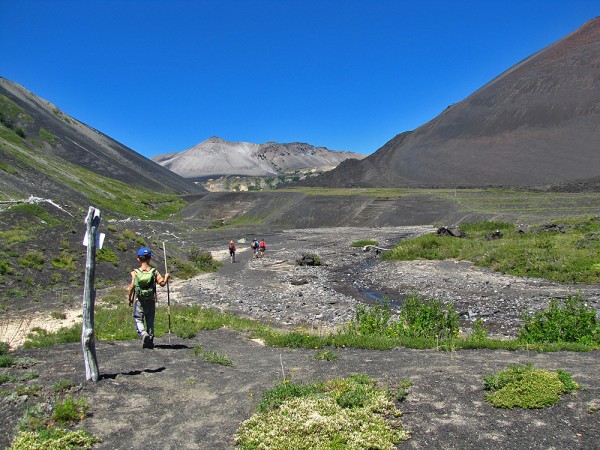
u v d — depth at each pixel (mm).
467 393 7312
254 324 17438
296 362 10266
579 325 12914
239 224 117625
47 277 23922
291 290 27891
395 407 6848
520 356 10281
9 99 197750
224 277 33688
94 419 6504
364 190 154750
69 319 16719
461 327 17875
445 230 47188
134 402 7199
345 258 45000
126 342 11805
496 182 168125
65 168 128625
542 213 71062
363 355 11055
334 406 6730
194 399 7547
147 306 10852
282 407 6809
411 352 11344
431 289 26250
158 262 33375
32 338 12523
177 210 142750
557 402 6734
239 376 8930
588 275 25594
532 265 28703
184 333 13648
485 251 36344
